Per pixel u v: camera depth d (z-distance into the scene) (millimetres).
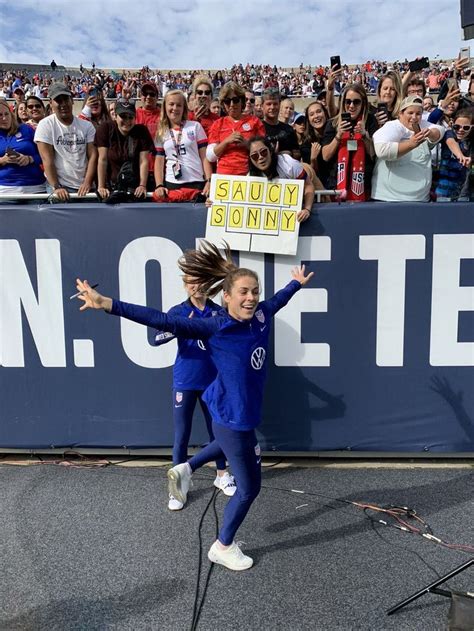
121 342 3783
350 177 3887
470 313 3648
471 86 5418
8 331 3809
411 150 3656
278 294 2879
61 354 3822
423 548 2809
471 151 4039
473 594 2258
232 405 2551
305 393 3781
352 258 3645
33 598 2467
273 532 2963
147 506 3254
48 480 3600
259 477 2631
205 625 2295
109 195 3830
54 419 3887
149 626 2293
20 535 2951
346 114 3859
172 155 4152
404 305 3662
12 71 24188
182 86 20938
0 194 3875
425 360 3709
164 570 2656
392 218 3582
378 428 3781
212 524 3053
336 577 2588
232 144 3908
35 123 5281
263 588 2518
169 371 3791
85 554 2783
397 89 4520
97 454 3971
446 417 3742
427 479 3564
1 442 3912
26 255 3740
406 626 2275
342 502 3275
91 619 2336
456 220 3551
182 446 3371
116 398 3846
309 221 3629
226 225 3645
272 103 4430
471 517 3096
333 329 3717
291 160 3656
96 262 3742
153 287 3758
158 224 3689
